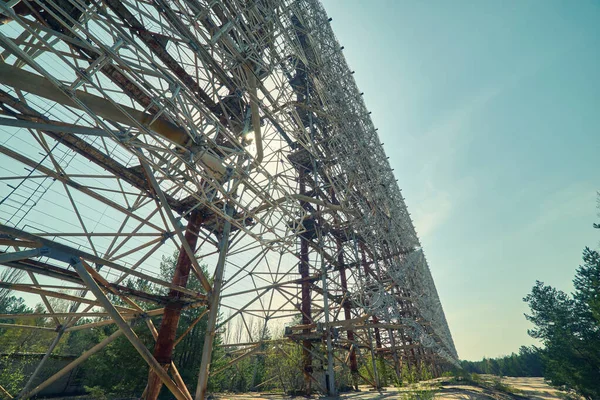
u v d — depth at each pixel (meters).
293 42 12.36
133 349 20.88
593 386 27.08
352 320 16.17
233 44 8.52
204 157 8.57
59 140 9.19
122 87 7.77
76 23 5.36
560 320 32.81
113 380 20.83
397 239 27.16
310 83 20.28
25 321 31.66
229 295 17.22
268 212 10.85
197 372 22.50
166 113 7.06
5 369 18.38
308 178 22.53
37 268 6.94
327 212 18.66
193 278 26.23
